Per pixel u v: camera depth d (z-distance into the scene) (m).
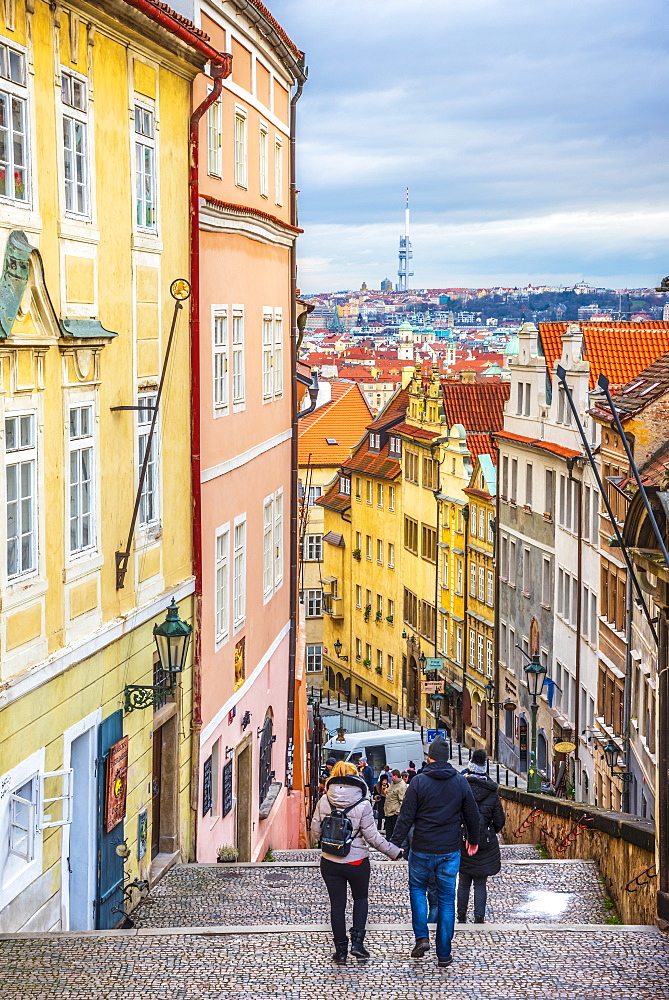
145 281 17.86
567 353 48.00
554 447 49.66
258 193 27.44
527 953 12.72
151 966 12.09
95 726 15.76
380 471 80.81
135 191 17.33
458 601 67.38
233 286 24.41
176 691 19.78
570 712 48.22
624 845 16.88
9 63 13.03
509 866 19.62
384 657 81.94
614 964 12.37
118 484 16.70
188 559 20.48
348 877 12.44
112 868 16.27
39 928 13.98
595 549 43.91
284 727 31.45
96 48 15.63
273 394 29.28
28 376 13.52
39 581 13.80
